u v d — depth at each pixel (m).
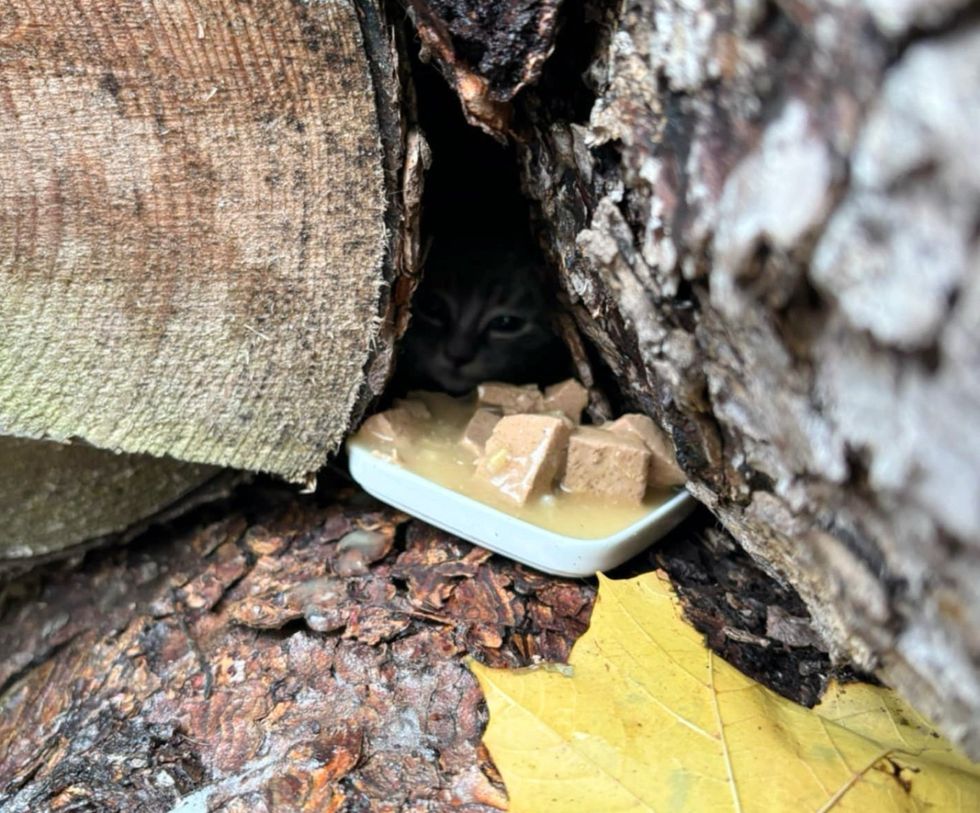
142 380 0.22
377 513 0.26
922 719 0.19
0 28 0.18
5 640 0.25
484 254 0.34
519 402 0.26
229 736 0.21
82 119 0.19
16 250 0.20
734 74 0.12
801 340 0.13
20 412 0.22
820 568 0.15
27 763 0.22
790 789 0.17
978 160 0.09
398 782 0.18
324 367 0.23
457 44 0.18
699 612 0.22
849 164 0.11
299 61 0.18
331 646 0.22
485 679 0.18
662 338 0.16
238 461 0.24
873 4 0.10
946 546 0.11
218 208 0.20
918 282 0.10
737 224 0.12
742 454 0.17
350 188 0.20
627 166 0.15
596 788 0.17
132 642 0.24
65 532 0.25
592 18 0.17
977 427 0.10
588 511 0.23
